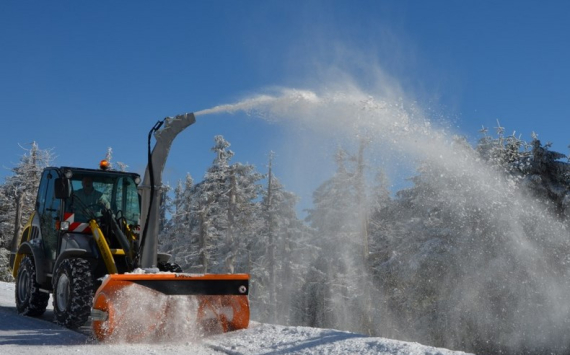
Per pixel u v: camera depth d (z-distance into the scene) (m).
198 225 41.19
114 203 9.76
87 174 9.59
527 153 20.23
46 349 6.77
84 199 9.46
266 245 38.84
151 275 7.39
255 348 6.70
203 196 38.81
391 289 24.09
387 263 22.83
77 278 8.18
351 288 30.03
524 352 19.06
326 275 33.03
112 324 7.15
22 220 41.25
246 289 8.04
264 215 39.50
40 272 9.56
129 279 7.27
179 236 44.00
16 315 10.00
